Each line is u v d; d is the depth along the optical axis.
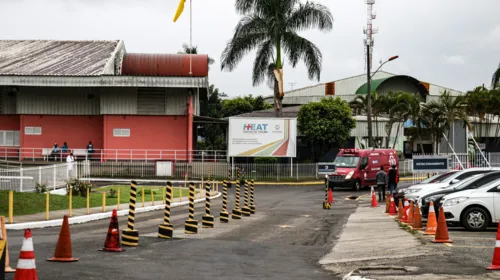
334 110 55.84
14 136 54.16
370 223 22.70
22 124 53.00
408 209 21.86
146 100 52.72
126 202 30.56
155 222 22.91
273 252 15.15
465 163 43.91
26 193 26.97
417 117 58.00
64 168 34.31
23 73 51.47
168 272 11.73
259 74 53.44
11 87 53.03
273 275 11.75
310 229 21.08
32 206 24.20
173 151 52.69
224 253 14.73
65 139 53.28
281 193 41.97
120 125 52.66
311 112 55.84
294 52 52.47
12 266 11.77
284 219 25.08
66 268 11.70
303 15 52.22
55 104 53.12
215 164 50.75
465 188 21.09
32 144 53.00
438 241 15.59
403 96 59.53
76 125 53.44
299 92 87.69
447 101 55.62
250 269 12.43
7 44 61.47
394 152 47.28
